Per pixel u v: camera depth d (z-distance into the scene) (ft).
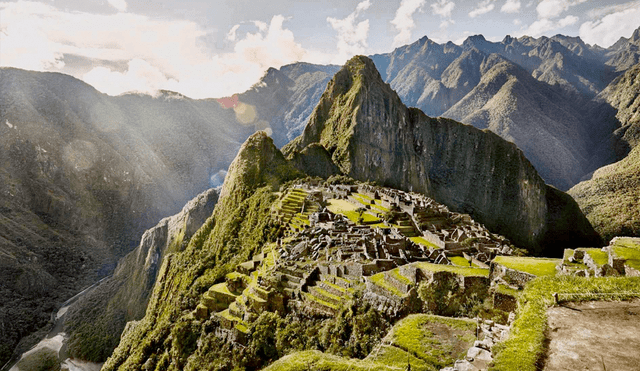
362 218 255.09
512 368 38.60
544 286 52.49
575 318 44.55
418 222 237.86
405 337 59.77
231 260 299.38
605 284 49.98
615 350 38.47
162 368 176.86
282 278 140.46
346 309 105.81
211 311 170.30
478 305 80.28
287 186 433.48
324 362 52.29
